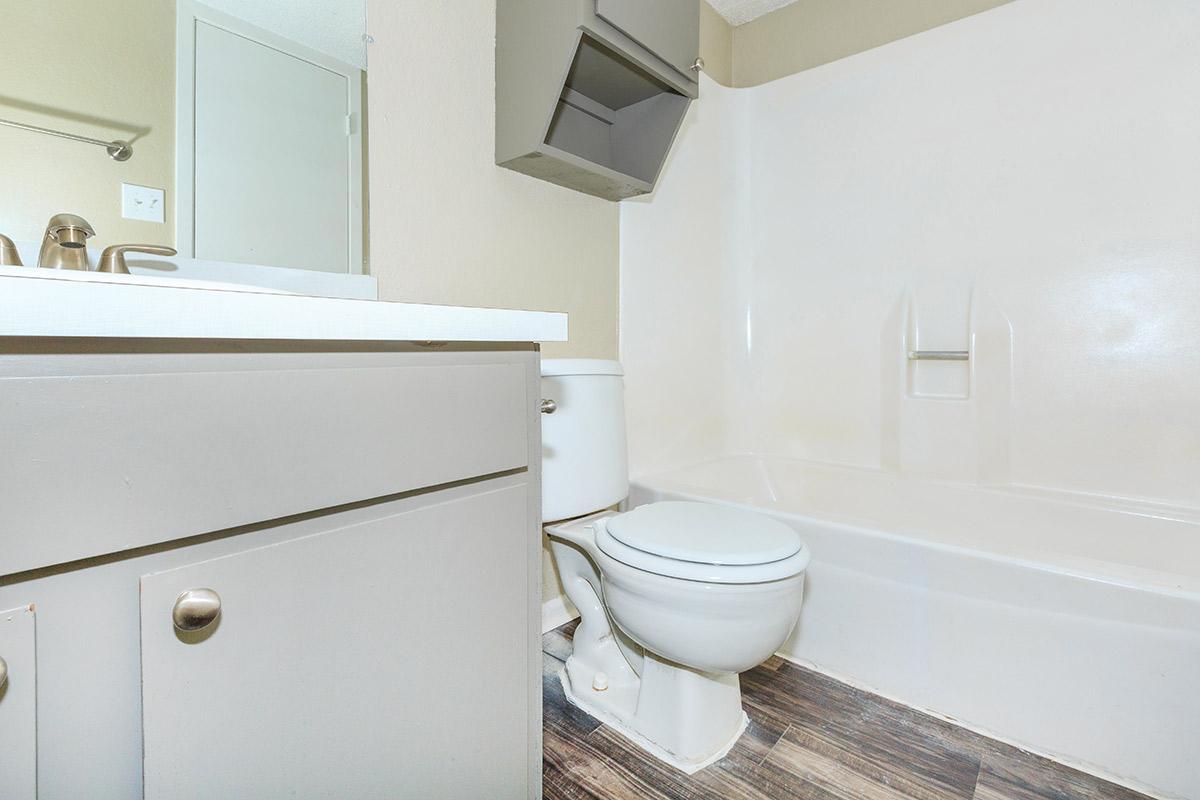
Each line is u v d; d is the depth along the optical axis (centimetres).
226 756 49
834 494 198
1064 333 164
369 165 117
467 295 136
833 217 207
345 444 57
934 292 185
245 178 100
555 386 129
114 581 44
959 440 181
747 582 93
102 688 43
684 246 206
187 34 94
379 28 118
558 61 128
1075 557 111
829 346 209
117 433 43
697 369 212
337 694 57
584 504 131
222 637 49
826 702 126
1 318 37
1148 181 152
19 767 40
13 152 78
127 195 87
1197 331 147
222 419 48
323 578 56
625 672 131
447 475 66
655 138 163
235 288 65
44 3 80
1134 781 100
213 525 48
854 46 202
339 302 54
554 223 159
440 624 67
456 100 133
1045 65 165
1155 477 152
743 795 100
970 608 116
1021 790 101
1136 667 100
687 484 178
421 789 65
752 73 225
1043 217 166
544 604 161
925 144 186
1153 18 151
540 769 81
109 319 41
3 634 39
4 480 39
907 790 101
